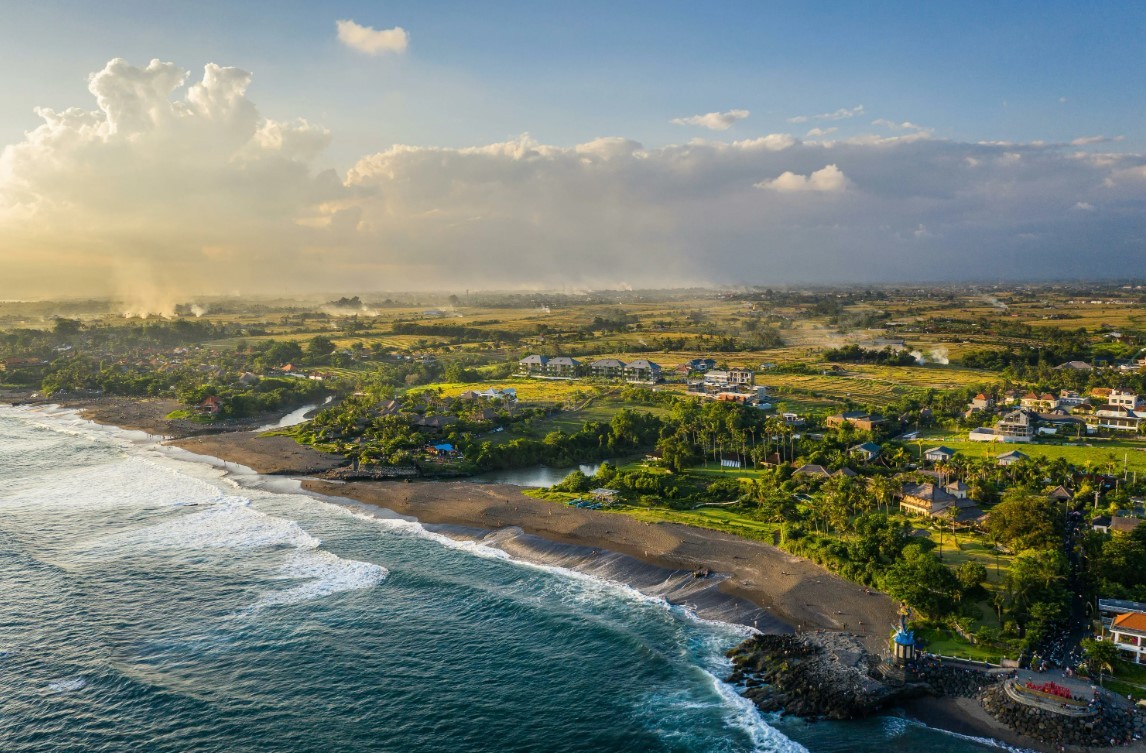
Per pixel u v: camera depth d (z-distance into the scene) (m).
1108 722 82.56
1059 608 100.50
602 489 175.62
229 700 90.00
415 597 120.19
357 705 89.81
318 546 143.25
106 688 91.75
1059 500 158.62
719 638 106.69
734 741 83.62
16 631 105.62
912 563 111.75
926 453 195.75
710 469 198.38
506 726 86.38
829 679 92.94
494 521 157.62
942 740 83.25
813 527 141.75
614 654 102.31
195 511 164.88
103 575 126.38
